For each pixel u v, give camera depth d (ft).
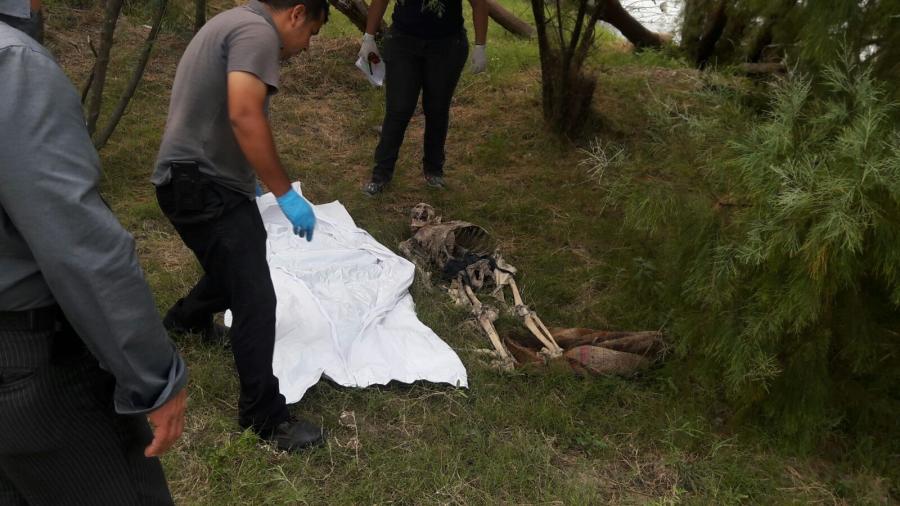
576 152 19.57
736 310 10.24
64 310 4.87
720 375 10.87
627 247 14.28
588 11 19.45
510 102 22.24
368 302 12.73
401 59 15.96
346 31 26.84
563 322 13.28
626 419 10.84
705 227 10.53
